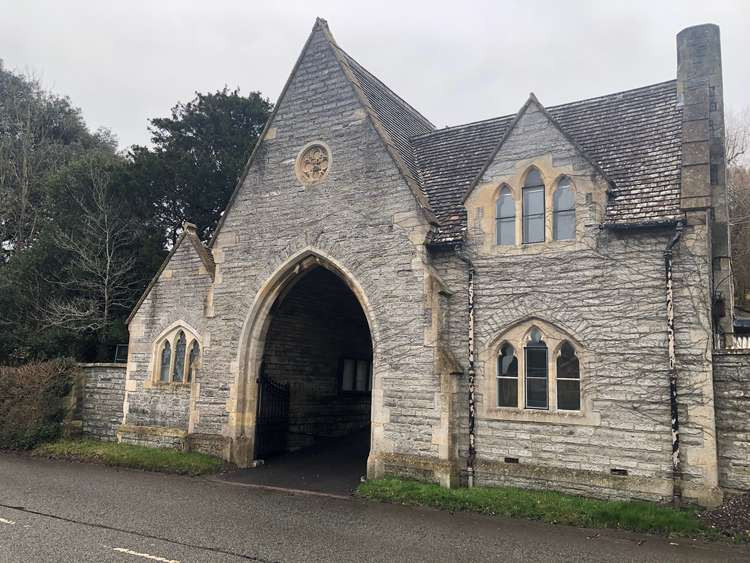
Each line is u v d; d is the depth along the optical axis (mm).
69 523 8695
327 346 17719
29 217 30688
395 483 10945
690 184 9984
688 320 9625
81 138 37500
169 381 15336
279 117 14414
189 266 15508
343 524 8977
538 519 9258
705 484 9141
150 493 10977
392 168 12531
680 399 9492
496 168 11703
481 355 11266
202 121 27609
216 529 8570
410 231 12062
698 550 7770
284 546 7766
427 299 11633
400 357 11766
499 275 11320
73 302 23312
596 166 10688
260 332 14109
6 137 33469
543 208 11219
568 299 10625
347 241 12820
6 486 11320
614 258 10359
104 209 24562
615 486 9750
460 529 8727
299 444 16188
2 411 16484
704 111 10570
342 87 13609
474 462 10961
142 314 16078
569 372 10562
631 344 10008
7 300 23594
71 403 16641
